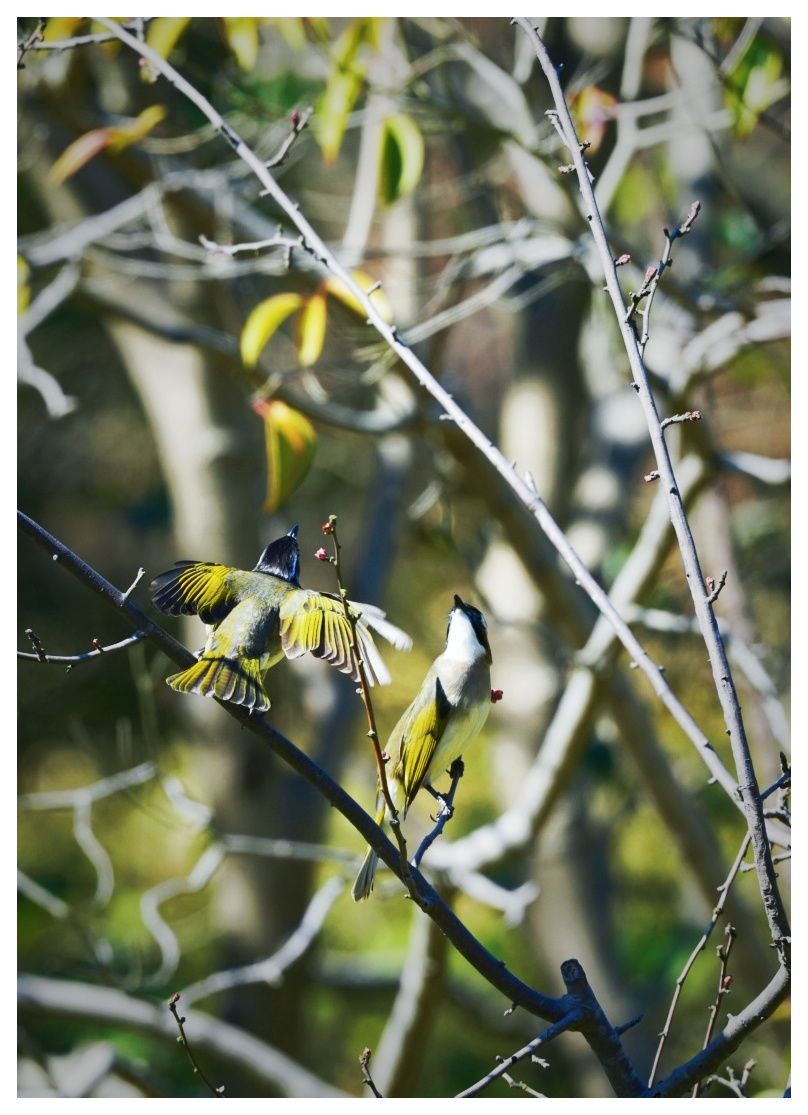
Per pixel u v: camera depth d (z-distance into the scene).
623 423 15.63
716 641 5.21
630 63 10.27
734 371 15.82
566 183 9.76
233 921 15.05
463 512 17.25
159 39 8.88
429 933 10.86
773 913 5.04
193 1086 15.05
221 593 5.98
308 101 11.25
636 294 5.55
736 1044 5.19
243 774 15.07
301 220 6.80
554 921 15.88
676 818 12.03
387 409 12.12
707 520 13.15
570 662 10.91
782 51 9.47
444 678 6.75
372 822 5.36
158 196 10.95
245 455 15.16
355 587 15.69
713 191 13.94
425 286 13.67
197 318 14.69
